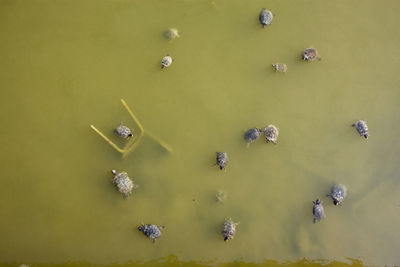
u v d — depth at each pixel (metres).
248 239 6.41
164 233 6.44
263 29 6.86
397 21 6.86
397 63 6.75
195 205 6.49
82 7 6.97
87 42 6.91
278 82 6.73
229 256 6.40
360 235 6.39
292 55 6.79
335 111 6.65
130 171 6.57
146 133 6.64
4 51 6.91
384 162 6.52
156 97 6.73
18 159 6.64
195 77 6.76
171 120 6.67
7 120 6.73
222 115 6.66
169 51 6.84
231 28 6.88
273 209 6.46
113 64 6.83
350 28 6.85
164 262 6.41
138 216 6.48
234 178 6.53
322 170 6.52
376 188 6.46
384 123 6.61
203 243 6.42
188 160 6.58
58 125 6.71
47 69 6.85
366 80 6.71
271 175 6.53
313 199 6.46
